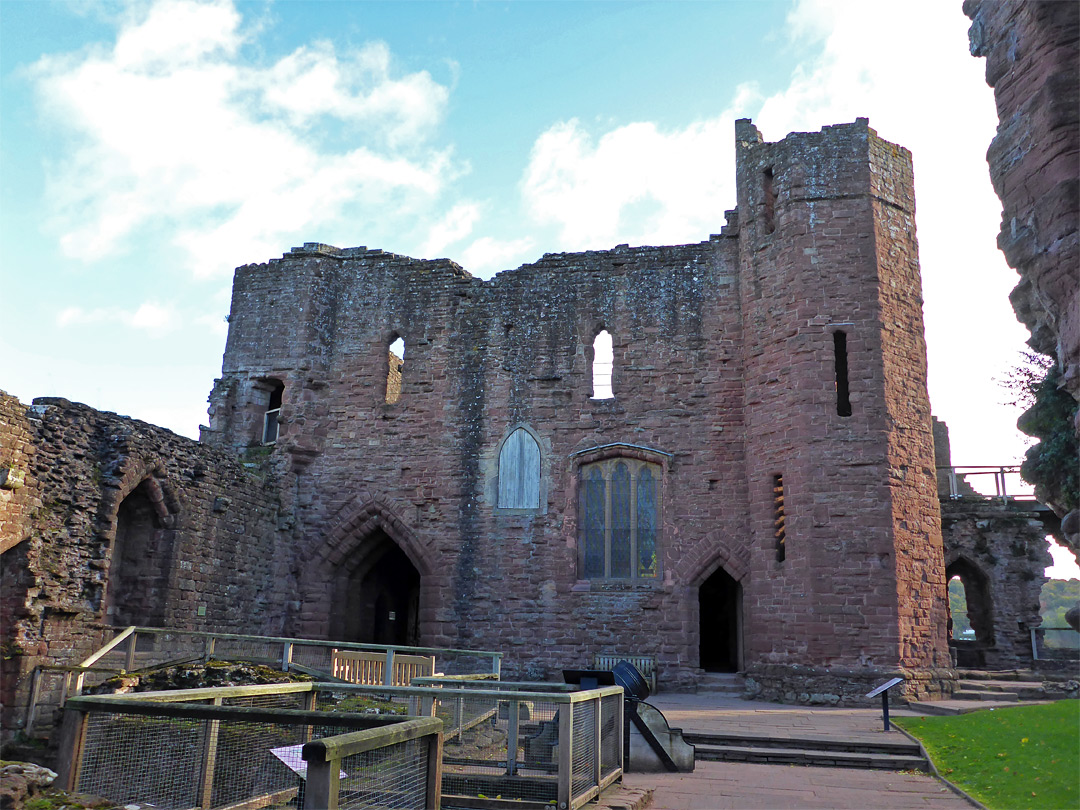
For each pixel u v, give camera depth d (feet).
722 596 89.20
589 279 83.25
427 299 86.43
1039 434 20.99
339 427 84.79
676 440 77.46
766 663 66.95
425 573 79.82
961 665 85.97
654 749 37.91
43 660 51.19
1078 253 14.65
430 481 81.61
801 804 30.73
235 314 88.74
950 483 96.78
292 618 80.38
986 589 87.30
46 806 18.56
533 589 77.15
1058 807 28.09
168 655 56.03
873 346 68.33
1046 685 62.49
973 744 40.63
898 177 73.97
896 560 64.34
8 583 50.96
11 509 50.37
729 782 35.09
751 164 77.41
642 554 76.59
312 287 87.30
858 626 63.41
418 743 17.56
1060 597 236.43
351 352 86.69
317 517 82.69
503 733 37.19
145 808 19.81
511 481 79.97
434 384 84.07
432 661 51.31
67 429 55.88
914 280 72.33
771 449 70.59
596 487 78.89
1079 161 14.97
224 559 71.56
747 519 73.92
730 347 77.97
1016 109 16.48
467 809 26.58
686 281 80.79
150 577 63.67
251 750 22.13
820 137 73.46
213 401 86.43
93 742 20.03
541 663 75.20
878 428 66.64
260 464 82.79
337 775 14.19
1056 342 16.43
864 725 48.70
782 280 72.18
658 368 79.46
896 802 31.09
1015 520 86.84
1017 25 16.53
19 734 48.49
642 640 73.97
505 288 84.94
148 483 62.95
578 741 27.37
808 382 68.64
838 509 65.72
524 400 81.61
